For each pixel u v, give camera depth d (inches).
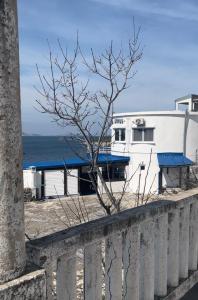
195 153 1439.5
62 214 868.0
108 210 223.9
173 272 173.6
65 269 110.0
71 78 285.1
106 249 128.0
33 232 666.8
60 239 106.0
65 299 110.5
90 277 120.3
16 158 89.8
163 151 1375.5
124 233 138.0
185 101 1598.2
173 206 168.1
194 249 195.0
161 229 161.8
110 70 247.0
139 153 1341.0
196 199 193.2
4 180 87.4
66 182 1156.5
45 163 1205.1
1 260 88.4
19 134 90.8
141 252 150.6
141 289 151.9
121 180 1176.8
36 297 93.4
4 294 86.8
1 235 87.9
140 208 150.3
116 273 129.7
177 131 1400.1
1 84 85.6
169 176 1291.8
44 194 1159.0
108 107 236.4
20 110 91.4
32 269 96.2
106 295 129.5
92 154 231.8
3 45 85.4
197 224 197.0
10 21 86.6
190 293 183.6
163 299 163.0
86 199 1065.5
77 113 232.2
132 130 1390.3
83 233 114.2
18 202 91.0
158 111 1374.3
